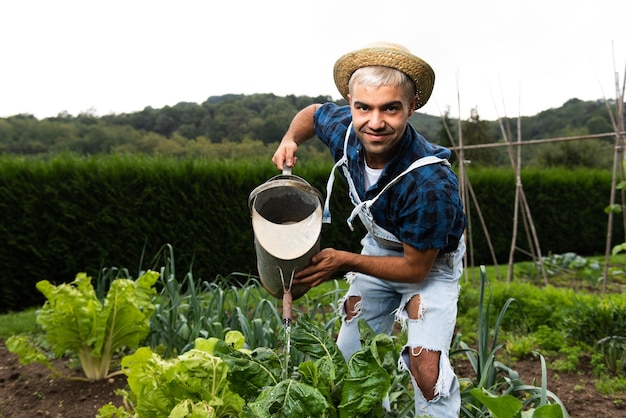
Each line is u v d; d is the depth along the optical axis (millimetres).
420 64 1982
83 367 3506
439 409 2244
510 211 10047
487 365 2693
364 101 2004
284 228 2055
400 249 2449
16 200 6227
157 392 2164
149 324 3656
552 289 5047
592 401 3332
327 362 1997
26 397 3250
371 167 2324
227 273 7426
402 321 2395
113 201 6660
